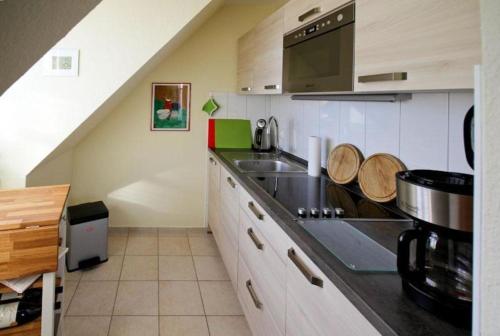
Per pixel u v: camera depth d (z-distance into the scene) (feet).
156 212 13.56
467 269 2.87
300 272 4.40
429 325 2.64
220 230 10.73
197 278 10.10
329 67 5.90
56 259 4.55
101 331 7.62
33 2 1.90
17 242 4.36
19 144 8.93
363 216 5.31
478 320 1.58
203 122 13.42
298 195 6.54
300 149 10.73
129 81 10.07
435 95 5.23
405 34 4.01
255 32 10.56
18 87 8.85
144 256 11.44
